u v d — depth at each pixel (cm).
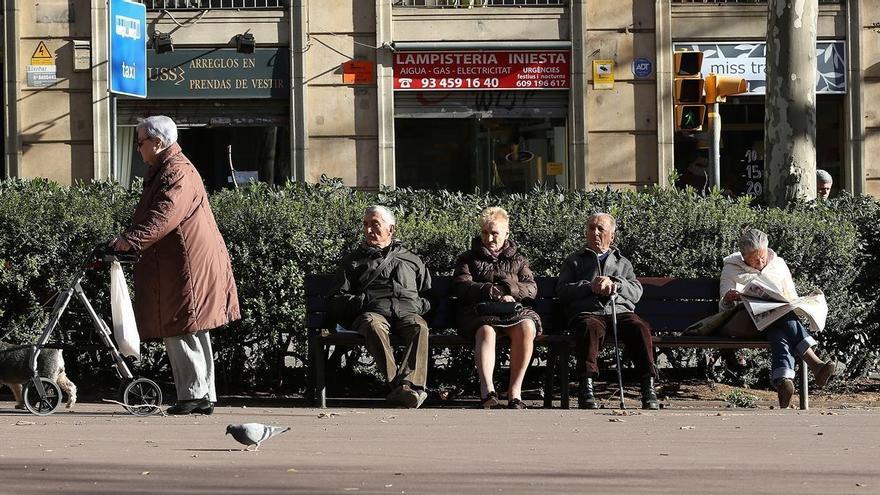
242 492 655
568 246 1295
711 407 1224
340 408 1191
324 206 1294
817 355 1341
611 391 1333
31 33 2627
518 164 2698
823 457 820
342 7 2647
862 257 1350
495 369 1301
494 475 727
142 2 2642
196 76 2647
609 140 2672
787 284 1232
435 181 2695
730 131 2731
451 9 2662
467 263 1239
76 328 1257
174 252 1045
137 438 912
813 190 1716
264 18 2645
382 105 2648
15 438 910
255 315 1266
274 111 2664
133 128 2664
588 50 2670
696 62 1902
